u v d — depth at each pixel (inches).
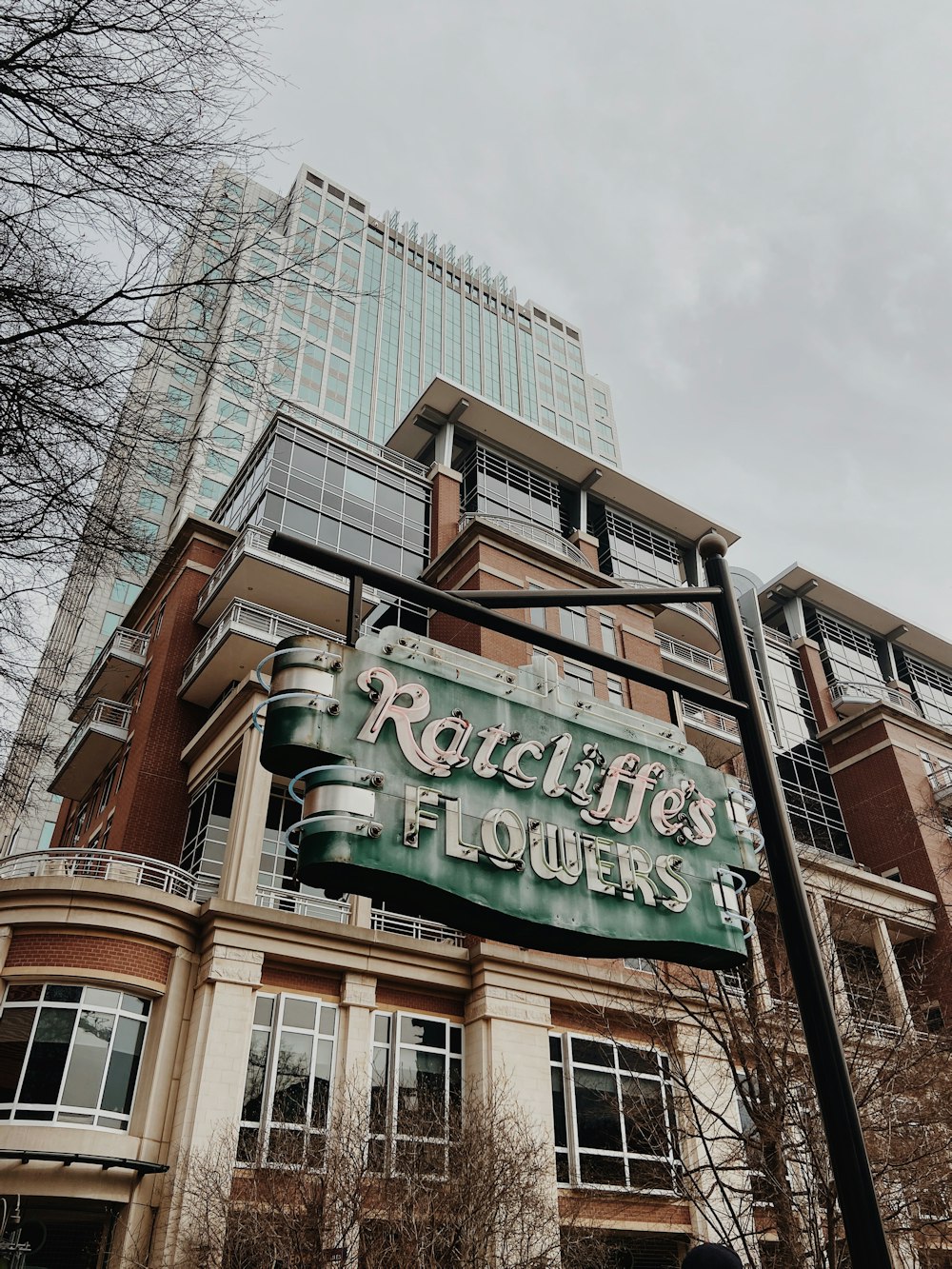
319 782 191.5
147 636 1307.8
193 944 804.6
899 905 1306.6
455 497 1432.1
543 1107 839.7
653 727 254.7
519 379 4008.4
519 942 208.2
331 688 200.7
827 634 1950.1
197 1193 641.6
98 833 1158.3
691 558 1724.9
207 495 1969.7
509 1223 660.1
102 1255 676.7
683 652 1508.4
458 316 3946.9
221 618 1103.0
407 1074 823.7
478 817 205.8
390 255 3850.9
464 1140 676.7
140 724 1157.7
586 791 227.5
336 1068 787.4
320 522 1268.5
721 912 230.7
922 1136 623.8
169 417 269.1
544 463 1593.3
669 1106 756.6
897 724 1694.1
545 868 207.6
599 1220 807.1
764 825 215.8
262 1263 587.2
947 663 2094.0
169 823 1063.0
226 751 983.0
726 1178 862.5
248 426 2156.7
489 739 217.2
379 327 3528.5
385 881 189.0
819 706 1800.0
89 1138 684.1
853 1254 164.6
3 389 241.9
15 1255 618.2
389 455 1438.2
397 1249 624.4
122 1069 730.2
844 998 780.6
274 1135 702.5
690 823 240.5
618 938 210.4
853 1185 169.3
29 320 242.5
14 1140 669.9
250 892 832.3
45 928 754.8
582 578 1341.0
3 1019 726.5
